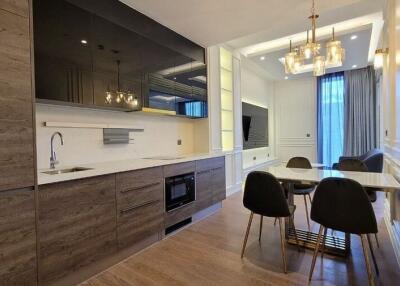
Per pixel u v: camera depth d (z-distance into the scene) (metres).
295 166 3.28
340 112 6.75
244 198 2.24
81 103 2.19
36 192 1.57
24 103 1.51
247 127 6.15
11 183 1.45
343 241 2.40
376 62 3.52
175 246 2.50
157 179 2.59
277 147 7.80
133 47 2.70
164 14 2.82
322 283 1.82
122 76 2.58
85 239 1.88
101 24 2.36
